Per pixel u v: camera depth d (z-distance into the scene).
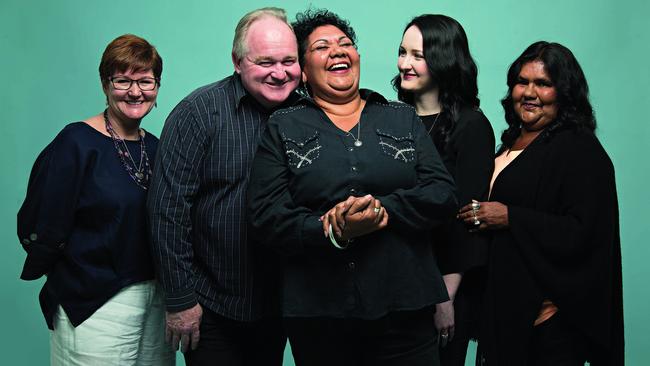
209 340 2.38
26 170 3.88
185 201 2.27
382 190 2.06
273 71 2.23
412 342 2.12
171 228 2.26
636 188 3.98
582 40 3.96
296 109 2.15
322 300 2.05
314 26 2.26
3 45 3.88
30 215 2.39
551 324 2.38
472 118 2.45
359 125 2.12
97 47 3.90
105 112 2.50
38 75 3.89
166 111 3.93
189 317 2.30
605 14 3.95
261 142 2.13
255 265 2.32
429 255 2.14
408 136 2.12
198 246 2.35
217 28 3.93
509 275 2.37
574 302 2.34
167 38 3.92
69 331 2.41
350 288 2.04
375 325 2.06
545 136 2.42
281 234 2.03
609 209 2.36
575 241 2.30
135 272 2.43
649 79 3.96
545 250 2.33
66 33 3.90
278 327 2.49
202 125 2.27
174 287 2.28
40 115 3.89
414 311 2.11
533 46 2.49
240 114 2.31
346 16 3.95
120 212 2.38
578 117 2.41
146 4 3.90
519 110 2.50
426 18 2.51
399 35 3.95
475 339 2.63
